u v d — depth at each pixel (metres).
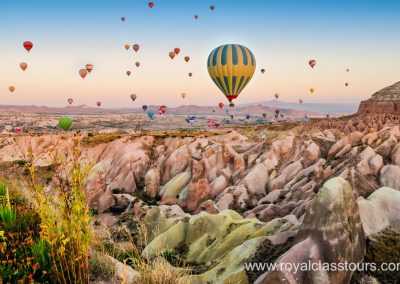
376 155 34.72
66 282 5.91
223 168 48.09
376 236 11.53
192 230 21.77
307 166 42.88
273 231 18.17
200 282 14.51
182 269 7.39
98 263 7.00
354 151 37.88
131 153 61.41
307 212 11.12
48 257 6.16
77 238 5.52
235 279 13.40
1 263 5.97
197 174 46.66
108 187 38.41
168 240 21.52
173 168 54.00
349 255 10.51
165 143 66.81
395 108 116.75
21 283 5.36
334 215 10.52
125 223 26.58
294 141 48.03
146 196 50.38
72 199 5.47
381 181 31.92
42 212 5.45
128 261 8.26
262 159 46.72
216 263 18.09
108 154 67.38
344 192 10.85
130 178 54.50
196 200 42.06
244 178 42.19
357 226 11.09
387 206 12.29
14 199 9.41
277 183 41.41
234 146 55.28
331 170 35.12
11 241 6.61
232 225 21.23
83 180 5.55
